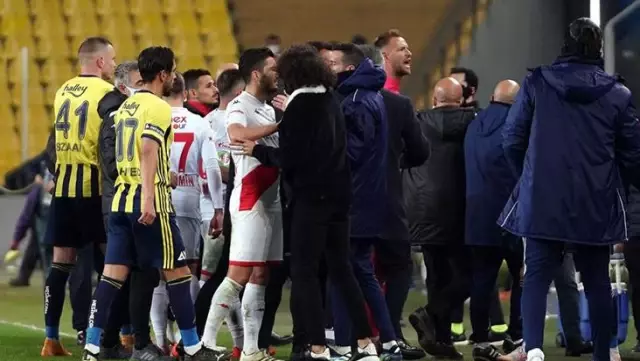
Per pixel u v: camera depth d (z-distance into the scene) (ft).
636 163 71.67
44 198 141.38
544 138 70.18
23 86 188.96
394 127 82.23
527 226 69.62
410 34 202.59
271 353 88.74
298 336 79.46
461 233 89.61
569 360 88.74
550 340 103.60
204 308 85.51
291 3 208.54
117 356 84.89
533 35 192.75
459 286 88.84
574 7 190.80
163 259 75.66
